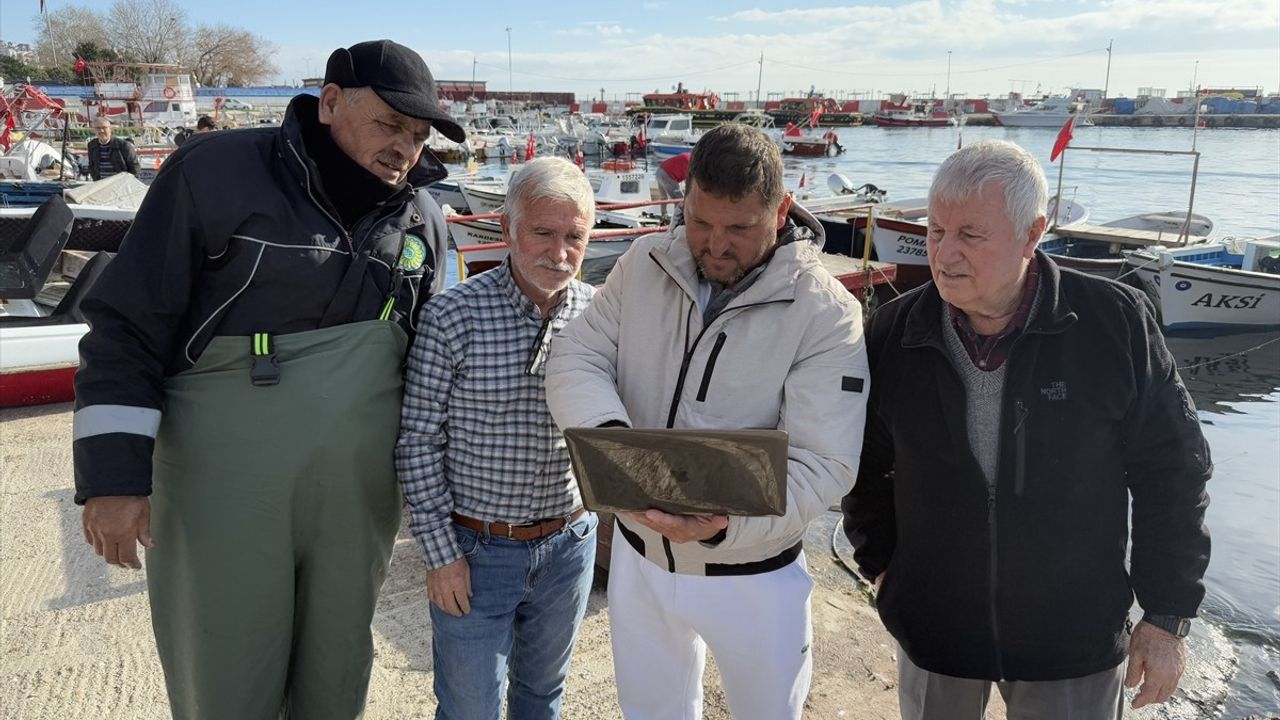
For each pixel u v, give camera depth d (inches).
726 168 62.0
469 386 73.9
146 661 108.3
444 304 73.7
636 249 73.6
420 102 68.0
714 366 68.6
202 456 68.3
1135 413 66.4
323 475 69.8
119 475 63.0
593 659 111.3
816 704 105.8
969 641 69.9
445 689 78.1
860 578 145.6
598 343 73.5
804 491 64.8
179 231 65.7
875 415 74.1
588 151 1501.0
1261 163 1660.9
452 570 74.2
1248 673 137.9
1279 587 175.9
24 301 239.8
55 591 124.6
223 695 71.0
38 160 788.0
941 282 64.5
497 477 75.2
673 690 78.4
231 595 69.4
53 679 104.0
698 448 58.5
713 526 63.9
